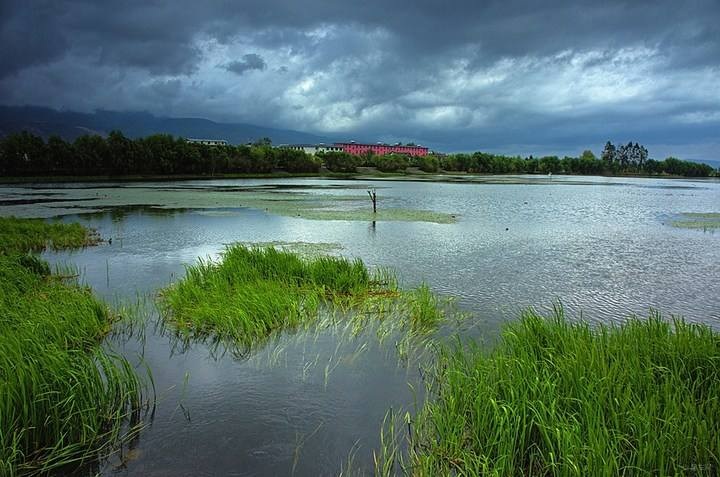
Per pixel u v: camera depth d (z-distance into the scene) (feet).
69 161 278.26
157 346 32.53
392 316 38.73
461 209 130.21
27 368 21.24
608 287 48.55
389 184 279.49
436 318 37.58
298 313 37.70
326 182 296.10
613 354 25.11
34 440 19.79
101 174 294.25
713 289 47.98
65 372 21.95
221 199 157.99
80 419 21.01
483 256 63.67
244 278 44.65
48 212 117.39
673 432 18.12
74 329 31.83
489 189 239.30
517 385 21.39
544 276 52.90
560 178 459.73
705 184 366.84
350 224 95.71
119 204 139.13
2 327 29.09
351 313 39.34
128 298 43.47
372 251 66.54
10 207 129.29
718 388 21.38
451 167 542.16
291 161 422.00
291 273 46.70
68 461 19.70
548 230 89.40
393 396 25.63
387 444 21.33
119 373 24.84
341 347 32.35
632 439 18.52
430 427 21.98
